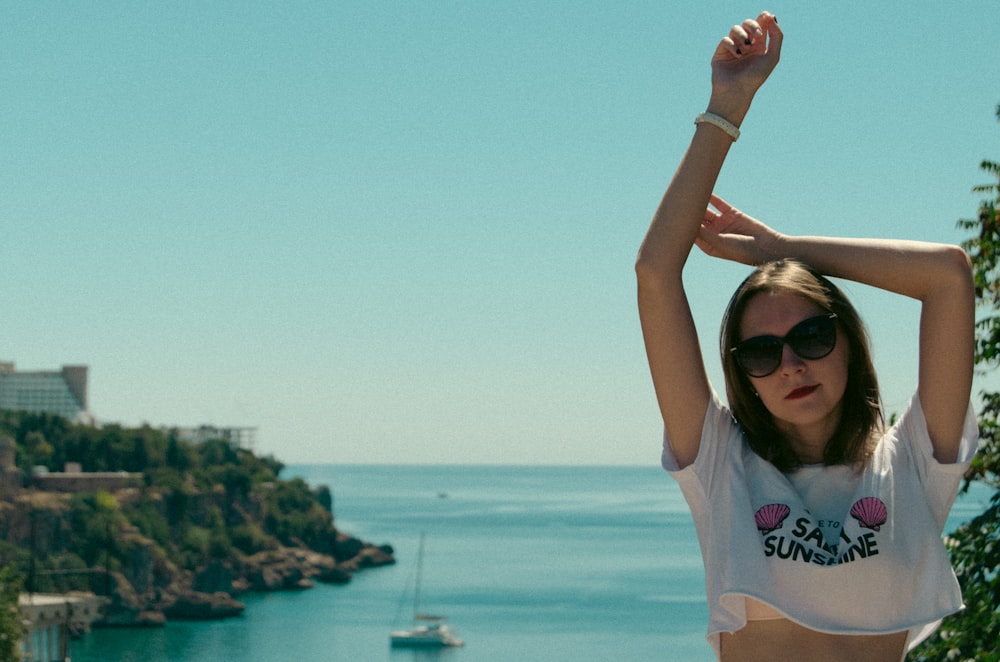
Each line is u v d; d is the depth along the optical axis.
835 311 2.57
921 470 2.56
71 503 108.69
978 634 7.23
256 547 133.38
